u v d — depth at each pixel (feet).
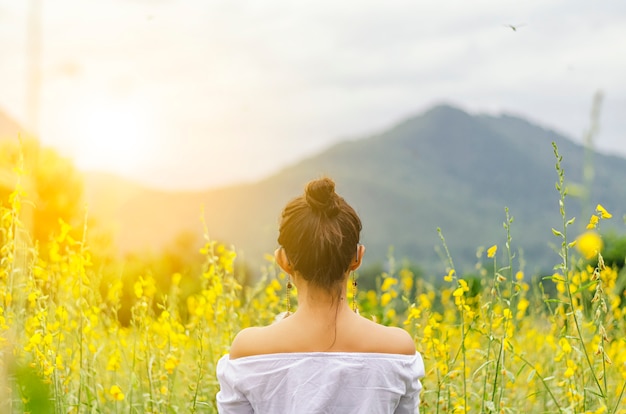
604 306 9.30
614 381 12.81
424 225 623.36
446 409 10.92
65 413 10.09
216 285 12.60
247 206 527.40
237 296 14.23
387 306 14.48
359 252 7.57
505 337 10.37
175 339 11.86
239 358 7.42
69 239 11.59
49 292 11.75
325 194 7.31
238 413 7.49
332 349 7.32
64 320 11.02
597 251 9.13
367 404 7.21
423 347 11.30
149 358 11.82
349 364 7.24
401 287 15.17
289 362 7.26
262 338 7.40
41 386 4.12
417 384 7.57
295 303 14.82
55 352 10.32
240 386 7.34
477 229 610.24
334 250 7.22
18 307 10.60
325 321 7.36
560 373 12.63
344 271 7.37
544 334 14.05
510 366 12.66
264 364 7.29
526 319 14.78
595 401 10.97
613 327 14.19
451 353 13.01
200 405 11.34
